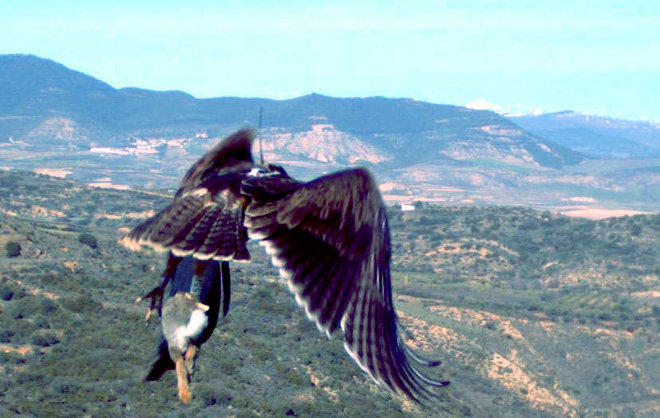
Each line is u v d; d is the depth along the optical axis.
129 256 97.88
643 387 124.19
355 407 67.56
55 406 54.09
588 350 131.38
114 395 56.06
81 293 75.00
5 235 91.94
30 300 71.00
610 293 170.62
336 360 74.69
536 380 113.25
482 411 97.00
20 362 59.81
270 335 77.62
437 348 114.44
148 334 65.75
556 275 189.38
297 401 66.25
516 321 135.25
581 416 108.31
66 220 199.12
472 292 175.25
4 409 52.22
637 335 137.88
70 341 64.31
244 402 62.38
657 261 189.88
